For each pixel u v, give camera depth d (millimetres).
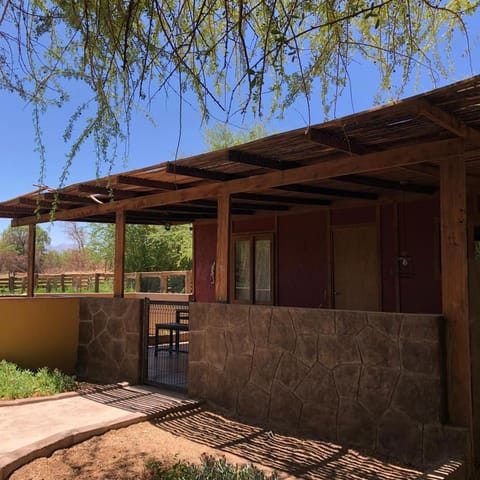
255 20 3160
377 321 5184
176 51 2803
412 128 4711
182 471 4230
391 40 3426
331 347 5555
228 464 4344
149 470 4469
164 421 6191
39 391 7422
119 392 7523
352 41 3344
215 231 12312
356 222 9430
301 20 2990
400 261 8758
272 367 6113
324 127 4777
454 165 4879
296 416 5805
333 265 9773
